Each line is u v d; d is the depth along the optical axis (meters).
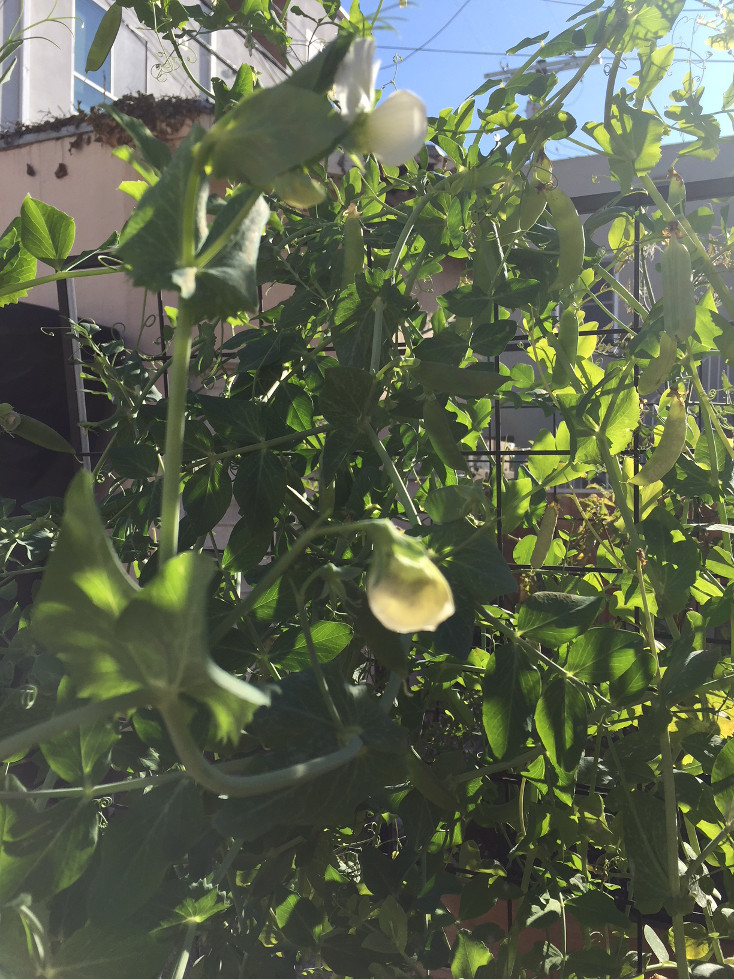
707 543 0.82
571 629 0.50
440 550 0.42
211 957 0.48
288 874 0.56
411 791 0.50
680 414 0.53
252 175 0.26
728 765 0.50
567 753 0.50
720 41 0.64
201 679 0.26
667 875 0.51
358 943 0.51
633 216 0.66
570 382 0.63
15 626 0.61
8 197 2.42
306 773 0.31
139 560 0.63
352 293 0.58
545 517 0.59
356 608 0.39
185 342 0.28
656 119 0.60
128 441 0.73
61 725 0.26
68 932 0.39
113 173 2.30
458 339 0.56
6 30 2.87
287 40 0.78
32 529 0.65
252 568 0.54
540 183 0.57
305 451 0.67
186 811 0.36
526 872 0.59
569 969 0.53
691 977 0.52
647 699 0.53
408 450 0.64
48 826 0.35
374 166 0.75
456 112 0.75
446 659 0.60
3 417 0.65
